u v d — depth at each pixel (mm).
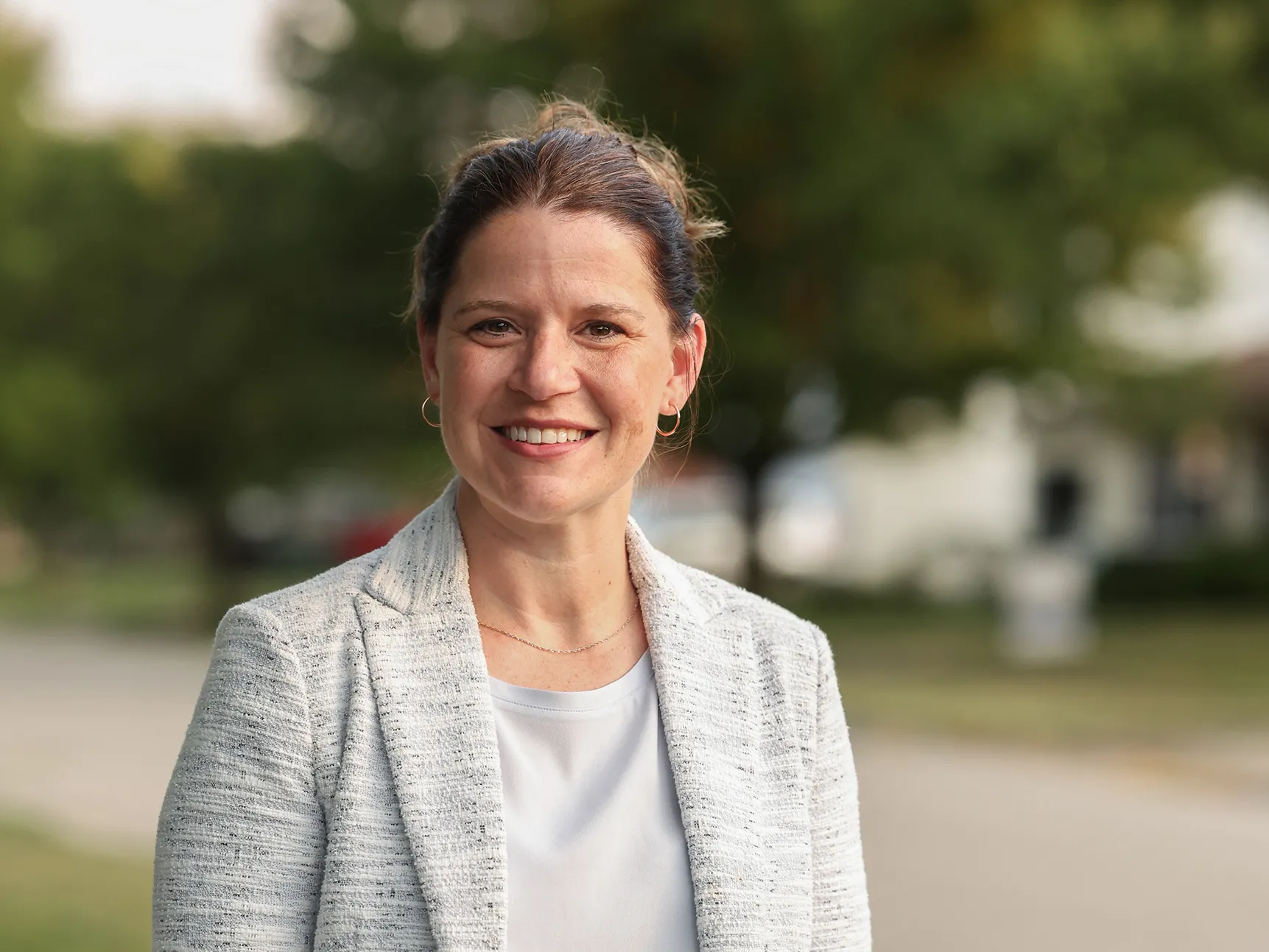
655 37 16922
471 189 1804
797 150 17312
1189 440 24625
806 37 16375
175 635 20562
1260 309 26812
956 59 18281
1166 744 11023
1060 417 24047
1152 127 17922
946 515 26609
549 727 1818
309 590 1796
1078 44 17234
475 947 1654
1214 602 21484
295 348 20594
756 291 18234
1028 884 7020
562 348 1779
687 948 1762
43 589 31578
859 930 1917
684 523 26656
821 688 1969
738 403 19719
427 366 1903
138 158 26656
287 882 1677
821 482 28422
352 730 1710
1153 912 6578
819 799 1928
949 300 18734
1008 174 16938
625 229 1805
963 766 10141
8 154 26656
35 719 12000
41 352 27594
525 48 17797
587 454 1803
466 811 1697
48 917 5512
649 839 1792
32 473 29969
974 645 17547
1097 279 19203
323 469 25938
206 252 20750
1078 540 25781
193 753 1704
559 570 1882
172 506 37250
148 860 6887
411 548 1854
